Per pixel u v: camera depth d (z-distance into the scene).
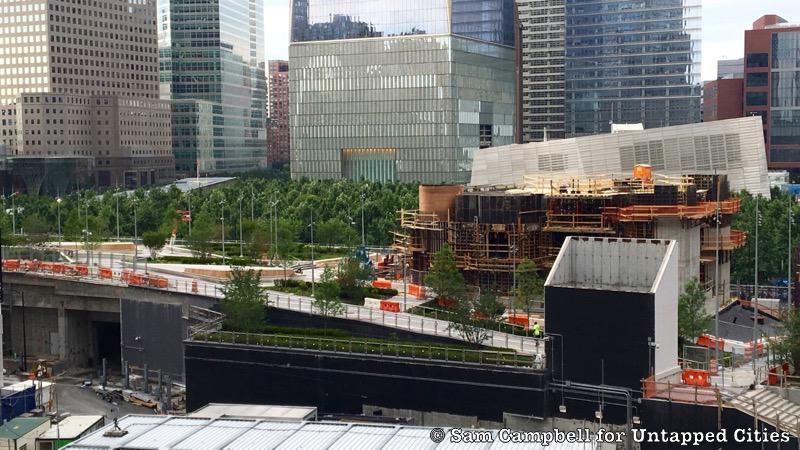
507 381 97.62
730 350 109.50
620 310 90.25
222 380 115.25
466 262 139.88
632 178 158.00
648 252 95.25
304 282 151.75
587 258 97.94
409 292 143.62
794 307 118.88
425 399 103.38
